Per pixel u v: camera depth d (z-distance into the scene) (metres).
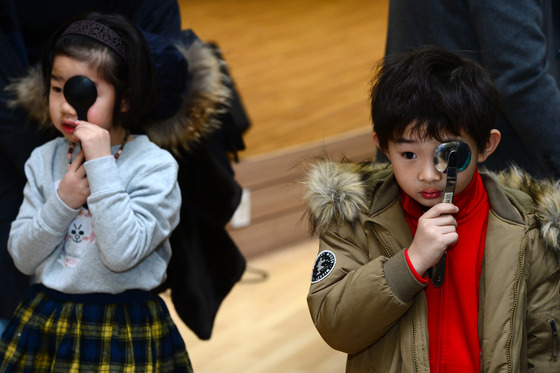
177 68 3.23
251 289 6.00
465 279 2.51
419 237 2.37
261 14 11.98
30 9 3.45
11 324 3.02
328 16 12.14
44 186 3.04
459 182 2.44
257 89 8.94
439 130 2.32
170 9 3.66
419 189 2.41
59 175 3.06
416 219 2.59
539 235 2.53
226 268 3.86
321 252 2.64
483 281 2.52
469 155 2.33
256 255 6.63
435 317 2.53
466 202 2.56
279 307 5.73
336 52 10.48
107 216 2.75
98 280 2.90
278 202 6.70
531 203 2.59
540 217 2.53
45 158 3.10
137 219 2.84
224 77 3.73
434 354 2.50
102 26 2.91
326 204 2.62
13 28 3.36
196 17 11.52
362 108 8.53
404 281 2.36
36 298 3.00
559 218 2.50
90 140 2.79
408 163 2.40
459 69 2.39
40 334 2.94
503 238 2.50
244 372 4.82
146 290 3.00
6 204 3.41
